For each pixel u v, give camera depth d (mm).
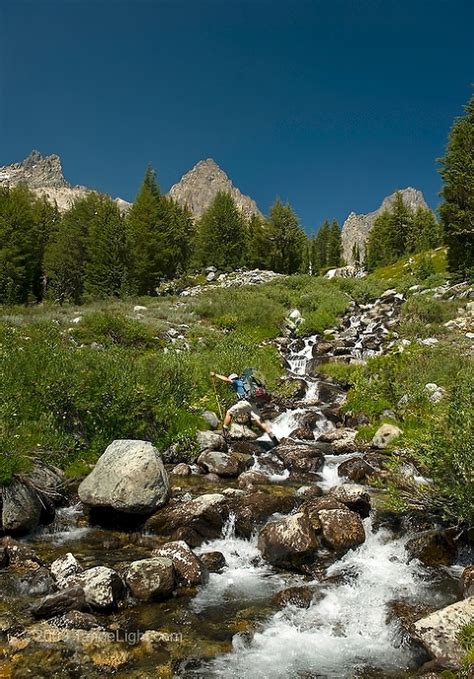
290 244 65750
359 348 22781
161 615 6008
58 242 53250
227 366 17688
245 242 67438
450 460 7301
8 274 47250
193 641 5535
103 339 20047
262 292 35906
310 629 5848
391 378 15320
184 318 27391
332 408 15992
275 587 6805
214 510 8438
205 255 65812
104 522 8703
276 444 13148
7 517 7949
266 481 10594
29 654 5180
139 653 5281
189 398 14383
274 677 5008
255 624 5902
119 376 12391
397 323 26172
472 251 34438
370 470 10711
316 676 5035
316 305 31578
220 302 30469
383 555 7527
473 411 7258
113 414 11742
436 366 15719
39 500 8508
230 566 7422
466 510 7070
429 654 5027
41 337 16719
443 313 25625
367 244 92000
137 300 39312
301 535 7480
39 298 55531
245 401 13891
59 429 11016
